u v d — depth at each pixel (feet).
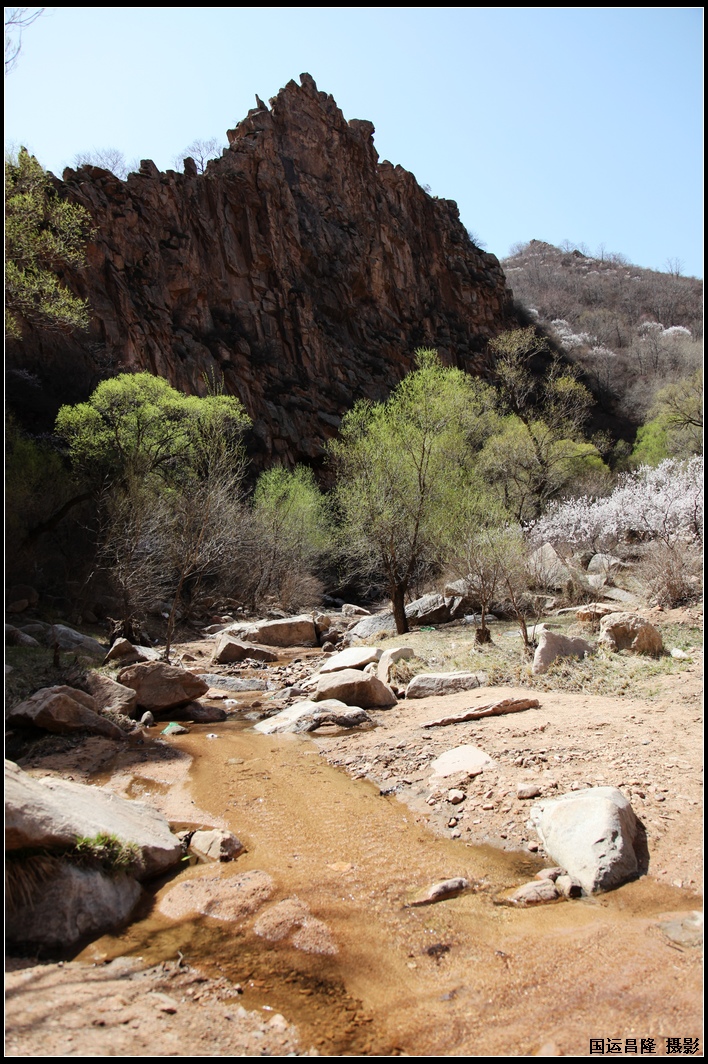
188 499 45.65
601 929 9.82
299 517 78.43
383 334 176.45
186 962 9.55
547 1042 7.47
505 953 9.49
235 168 151.74
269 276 150.92
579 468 85.81
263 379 136.77
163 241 130.62
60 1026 7.72
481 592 33.27
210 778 18.25
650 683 21.99
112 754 20.56
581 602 39.63
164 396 63.62
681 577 33.63
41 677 26.37
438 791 15.83
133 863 11.93
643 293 297.53
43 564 56.34
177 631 55.77
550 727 18.48
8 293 33.30
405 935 10.15
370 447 47.06
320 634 55.06
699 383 94.32
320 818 15.06
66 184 114.62
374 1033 7.83
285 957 9.66
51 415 82.12
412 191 207.92
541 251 387.75
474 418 55.31
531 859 12.56
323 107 189.78
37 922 10.06
